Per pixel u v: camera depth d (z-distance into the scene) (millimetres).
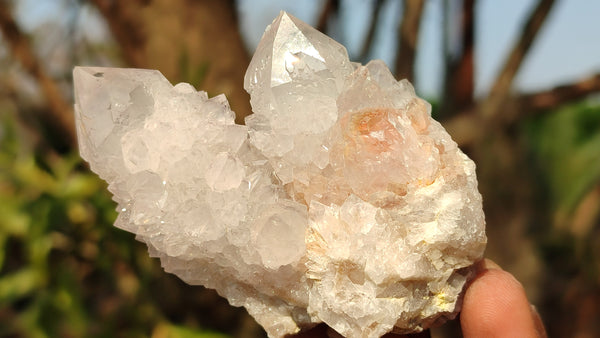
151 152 241
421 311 240
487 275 250
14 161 398
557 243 581
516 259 516
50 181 382
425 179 240
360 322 236
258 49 245
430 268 237
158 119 242
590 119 682
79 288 388
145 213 243
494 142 470
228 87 377
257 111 243
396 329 244
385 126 238
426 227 238
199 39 376
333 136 238
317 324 250
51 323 384
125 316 396
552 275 569
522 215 508
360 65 248
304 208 240
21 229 381
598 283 555
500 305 245
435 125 246
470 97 472
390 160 237
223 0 383
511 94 452
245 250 241
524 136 578
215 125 243
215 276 254
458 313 252
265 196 240
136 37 383
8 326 432
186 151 240
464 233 237
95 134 242
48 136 471
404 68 450
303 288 244
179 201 241
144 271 397
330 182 241
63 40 472
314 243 240
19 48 413
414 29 442
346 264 236
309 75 240
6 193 385
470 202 240
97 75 243
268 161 245
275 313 251
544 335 253
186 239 244
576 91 432
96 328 396
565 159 644
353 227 235
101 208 374
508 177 487
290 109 239
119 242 382
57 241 373
